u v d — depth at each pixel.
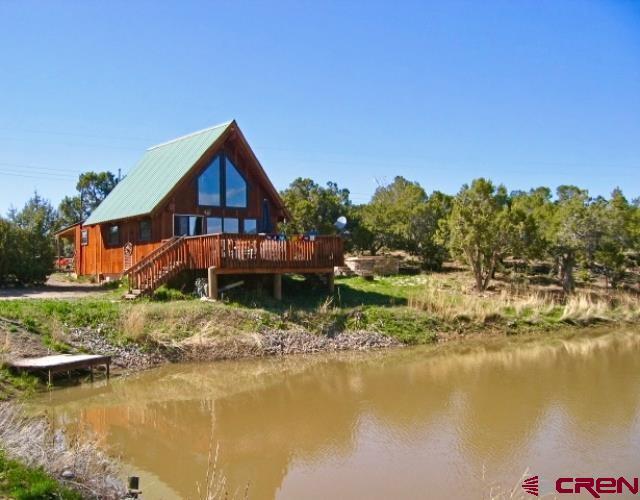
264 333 20.52
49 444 8.97
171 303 20.91
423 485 9.59
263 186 28.47
